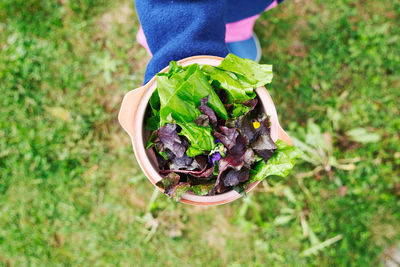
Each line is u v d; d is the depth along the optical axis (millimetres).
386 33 1764
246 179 720
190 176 735
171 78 686
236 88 714
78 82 1752
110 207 1787
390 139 1786
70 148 1762
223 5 877
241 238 1808
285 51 1762
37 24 1736
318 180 1787
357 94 1772
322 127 1774
